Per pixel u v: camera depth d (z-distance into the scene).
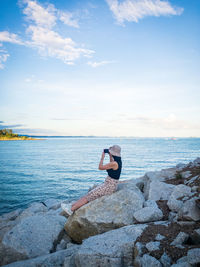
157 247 3.13
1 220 8.80
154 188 6.26
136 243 3.38
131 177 20.50
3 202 13.02
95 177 21.67
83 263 3.31
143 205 5.10
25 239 4.52
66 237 5.00
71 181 19.56
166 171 8.95
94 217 4.64
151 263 2.80
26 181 19.62
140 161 35.00
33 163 35.53
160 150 68.44
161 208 4.96
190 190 5.30
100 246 3.49
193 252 2.75
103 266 3.23
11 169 28.14
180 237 3.28
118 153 5.18
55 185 17.80
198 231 3.33
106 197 5.02
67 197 14.09
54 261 3.78
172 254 2.95
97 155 53.25
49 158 45.22
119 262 3.23
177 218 4.07
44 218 5.25
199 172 7.64
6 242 4.42
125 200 4.93
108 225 4.51
